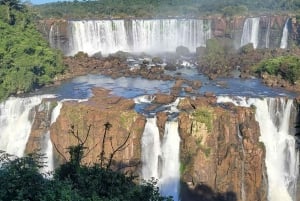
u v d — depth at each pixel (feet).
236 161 154.51
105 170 78.28
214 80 208.85
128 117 155.22
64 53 264.11
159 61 246.88
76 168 77.36
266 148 166.71
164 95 177.17
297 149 166.91
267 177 161.79
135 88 194.90
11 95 185.16
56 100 173.58
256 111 170.71
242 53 261.85
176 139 155.43
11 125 175.83
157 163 157.38
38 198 67.67
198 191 152.15
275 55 247.29
